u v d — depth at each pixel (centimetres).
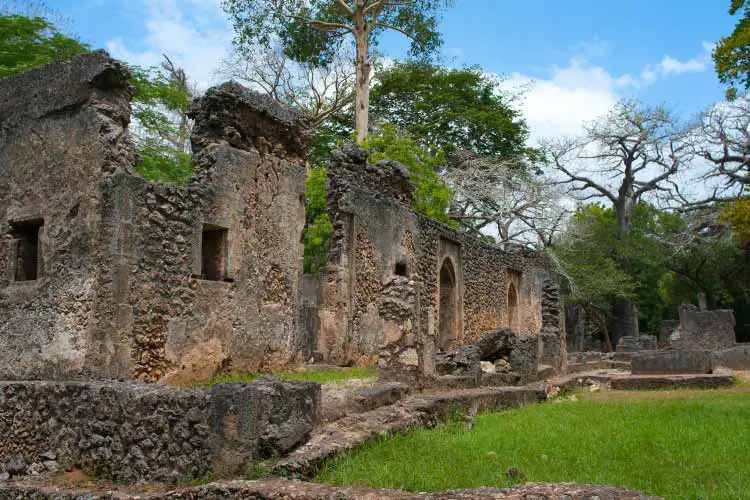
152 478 628
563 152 4209
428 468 634
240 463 601
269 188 1160
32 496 634
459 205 3306
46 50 1852
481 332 2314
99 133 922
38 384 744
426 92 3559
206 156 1060
